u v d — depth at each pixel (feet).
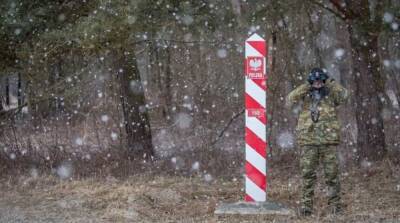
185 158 74.49
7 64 64.03
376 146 68.74
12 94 96.73
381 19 58.85
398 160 67.77
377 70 69.00
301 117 48.24
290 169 71.61
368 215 47.14
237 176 68.44
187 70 109.60
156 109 111.24
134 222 47.03
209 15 62.85
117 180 66.03
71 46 59.67
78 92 67.36
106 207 52.39
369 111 69.00
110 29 55.57
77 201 54.65
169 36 68.33
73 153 74.69
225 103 90.79
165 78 114.62
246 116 48.70
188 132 87.66
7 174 69.10
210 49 102.68
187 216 48.75
